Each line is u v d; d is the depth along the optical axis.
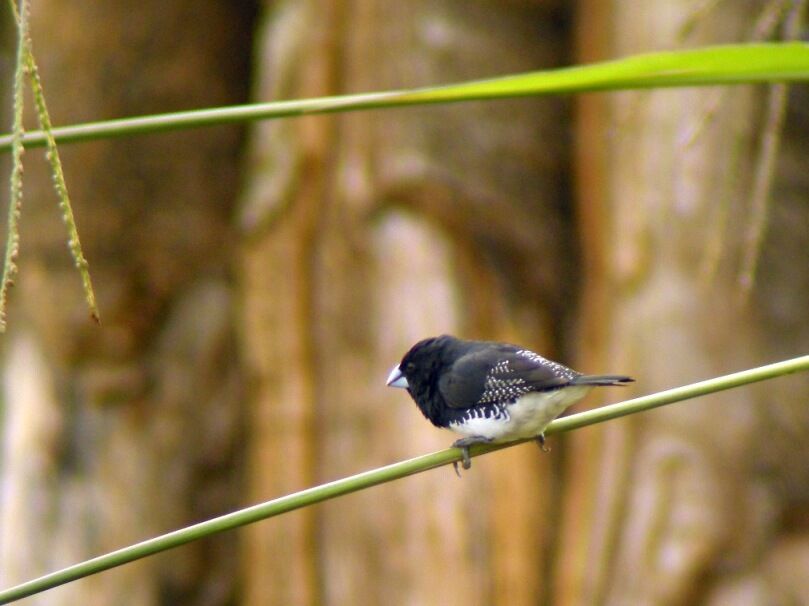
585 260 12.77
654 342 11.47
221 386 15.02
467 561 12.26
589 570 11.75
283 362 13.32
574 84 2.82
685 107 11.35
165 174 14.98
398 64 12.80
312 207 13.10
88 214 14.64
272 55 13.47
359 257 12.77
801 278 11.48
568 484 12.45
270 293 13.37
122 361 14.81
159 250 14.90
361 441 12.68
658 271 11.52
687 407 11.41
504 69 12.99
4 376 15.36
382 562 12.47
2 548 14.51
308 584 13.16
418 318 12.42
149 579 14.79
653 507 11.40
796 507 11.27
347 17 12.98
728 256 11.29
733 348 11.32
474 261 12.70
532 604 12.21
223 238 15.19
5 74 15.52
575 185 13.02
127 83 14.83
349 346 12.80
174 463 14.85
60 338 14.67
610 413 3.98
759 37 4.44
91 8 14.61
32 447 14.67
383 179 12.68
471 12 13.06
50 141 3.03
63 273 14.63
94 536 14.55
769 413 11.31
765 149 4.29
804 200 11.54
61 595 14.59
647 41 11.64
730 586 11.16
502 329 12.65
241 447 14.93
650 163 11.55
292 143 13.21
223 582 14.96
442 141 12.77
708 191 11.30
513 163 12.98
